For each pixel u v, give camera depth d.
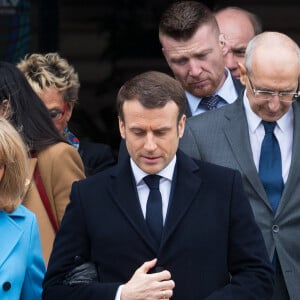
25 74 12.13
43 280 9.62
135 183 9.63
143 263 9.43
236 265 9.61
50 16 16.00
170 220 9.48
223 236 9.52
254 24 13.38
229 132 10.80
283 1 17.38
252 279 9.48
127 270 9.45
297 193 10.62
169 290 9.12
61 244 9.63
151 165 9.37
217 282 9.48
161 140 9.30
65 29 17.19
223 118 10.88
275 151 10.73
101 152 13.00
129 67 17.22
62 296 9.42
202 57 11.84
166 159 9.38
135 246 9.46
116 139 17.03
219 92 12.16
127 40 17.16
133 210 9.52
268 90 10.29
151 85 9.27
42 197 10.70
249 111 10.82
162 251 9.42
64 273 9.55
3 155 9.28
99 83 17.27
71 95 12.26
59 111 12.14
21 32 15.40
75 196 9.69
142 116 9.23
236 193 9.63
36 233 9.68
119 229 9.50
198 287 9.42
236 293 9.39
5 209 9.52
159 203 9.60
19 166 9.42
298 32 17.44
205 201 9.56
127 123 9.32
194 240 9.45
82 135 16.70
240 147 10.71
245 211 9.62
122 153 11.01
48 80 12.02
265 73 10.26
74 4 17.17
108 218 9.54
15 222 9.57
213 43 11.88
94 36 17.23
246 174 10.63
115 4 17.14
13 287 9.38
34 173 10.72
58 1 16.14
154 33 17.05
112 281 9.49
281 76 10.24
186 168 9.66
